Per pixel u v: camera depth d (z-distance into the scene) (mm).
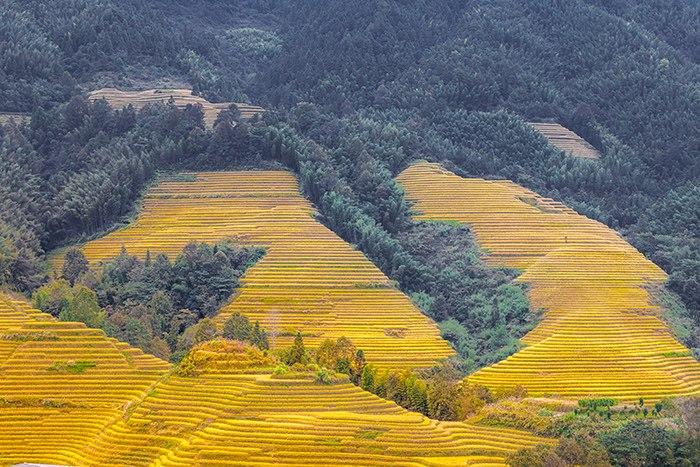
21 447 162375
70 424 167375
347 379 163500
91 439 162375
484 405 168625
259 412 154875
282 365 165875
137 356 183375
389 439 147125
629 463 144625
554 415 160000
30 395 173125
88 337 183500
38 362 178875
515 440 151875
